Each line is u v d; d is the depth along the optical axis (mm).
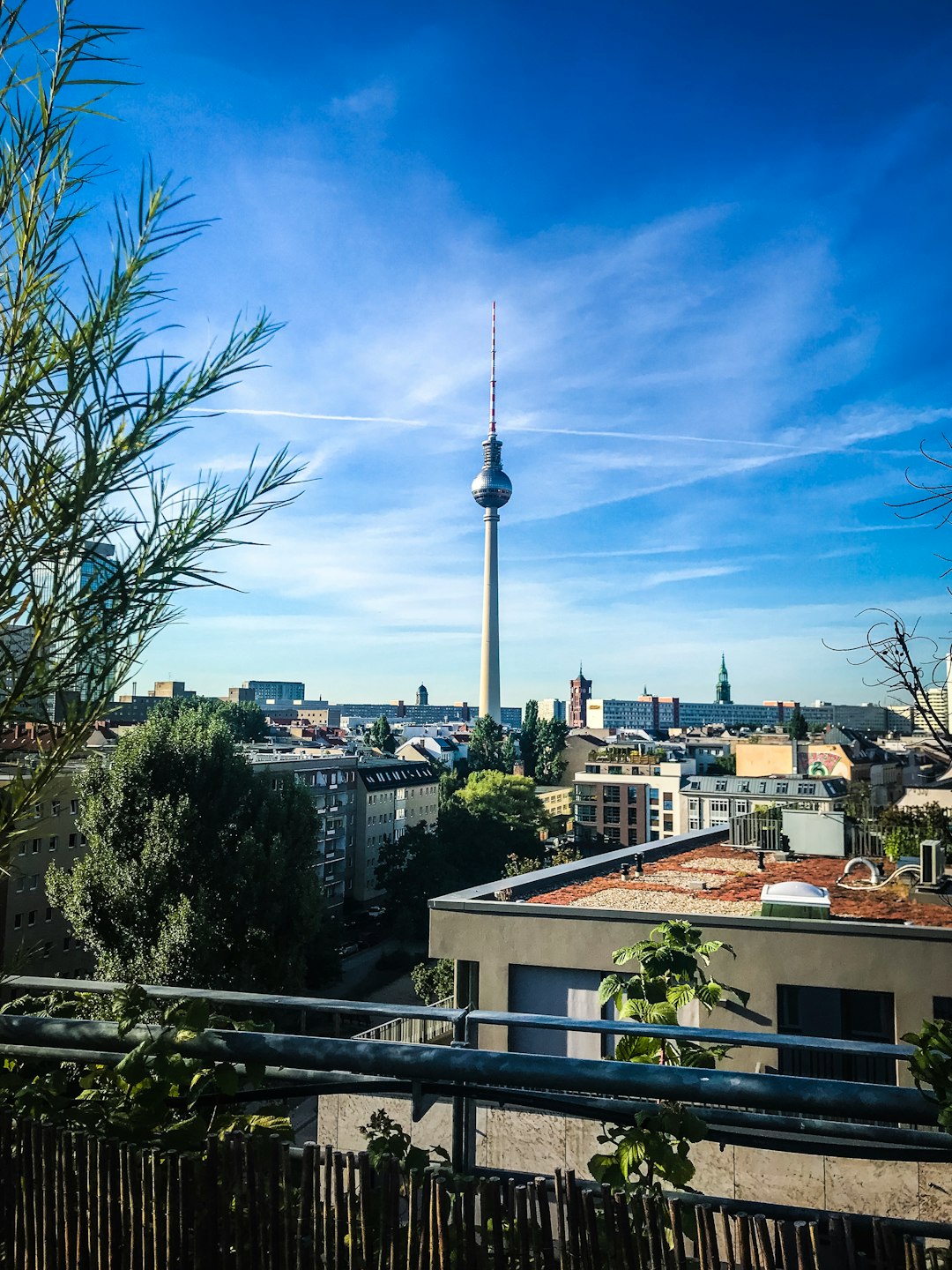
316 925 31656
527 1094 2656
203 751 30688
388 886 74688
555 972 13438
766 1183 6312
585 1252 2338
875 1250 2232
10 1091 2980
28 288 2244
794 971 12367
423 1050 2545
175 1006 2824
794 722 130000
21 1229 2773
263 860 30109
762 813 22594
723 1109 2605
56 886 29719
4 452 2244
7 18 2129
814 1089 2291
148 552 2221
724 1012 12500
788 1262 2262
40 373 2223
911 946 11984
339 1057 2627
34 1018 2932
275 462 2324
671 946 5309
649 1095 2373
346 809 87500
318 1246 2473
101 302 2160
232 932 29234
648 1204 2348
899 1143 2379
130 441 2166
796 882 14125
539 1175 2682
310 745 118938
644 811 102562
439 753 148375
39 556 2203
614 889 16609
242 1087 2857
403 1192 2502
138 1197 2646
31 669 2225
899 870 16312
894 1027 12016
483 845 81875
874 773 95875
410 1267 2387
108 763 29797
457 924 13828
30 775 2301
